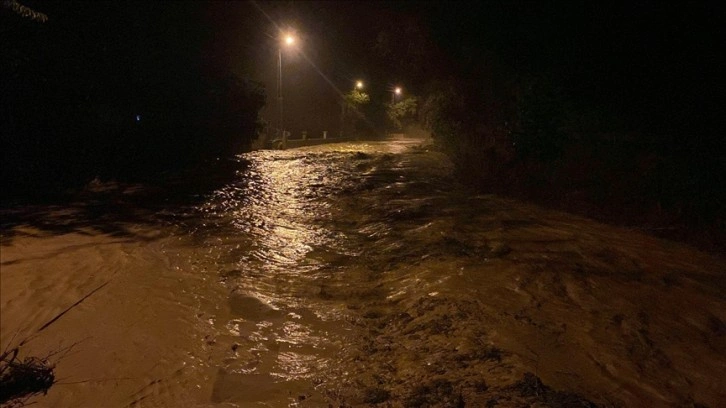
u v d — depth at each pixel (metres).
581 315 5.24
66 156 13.71
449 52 15.50
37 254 7.21
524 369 4.18
